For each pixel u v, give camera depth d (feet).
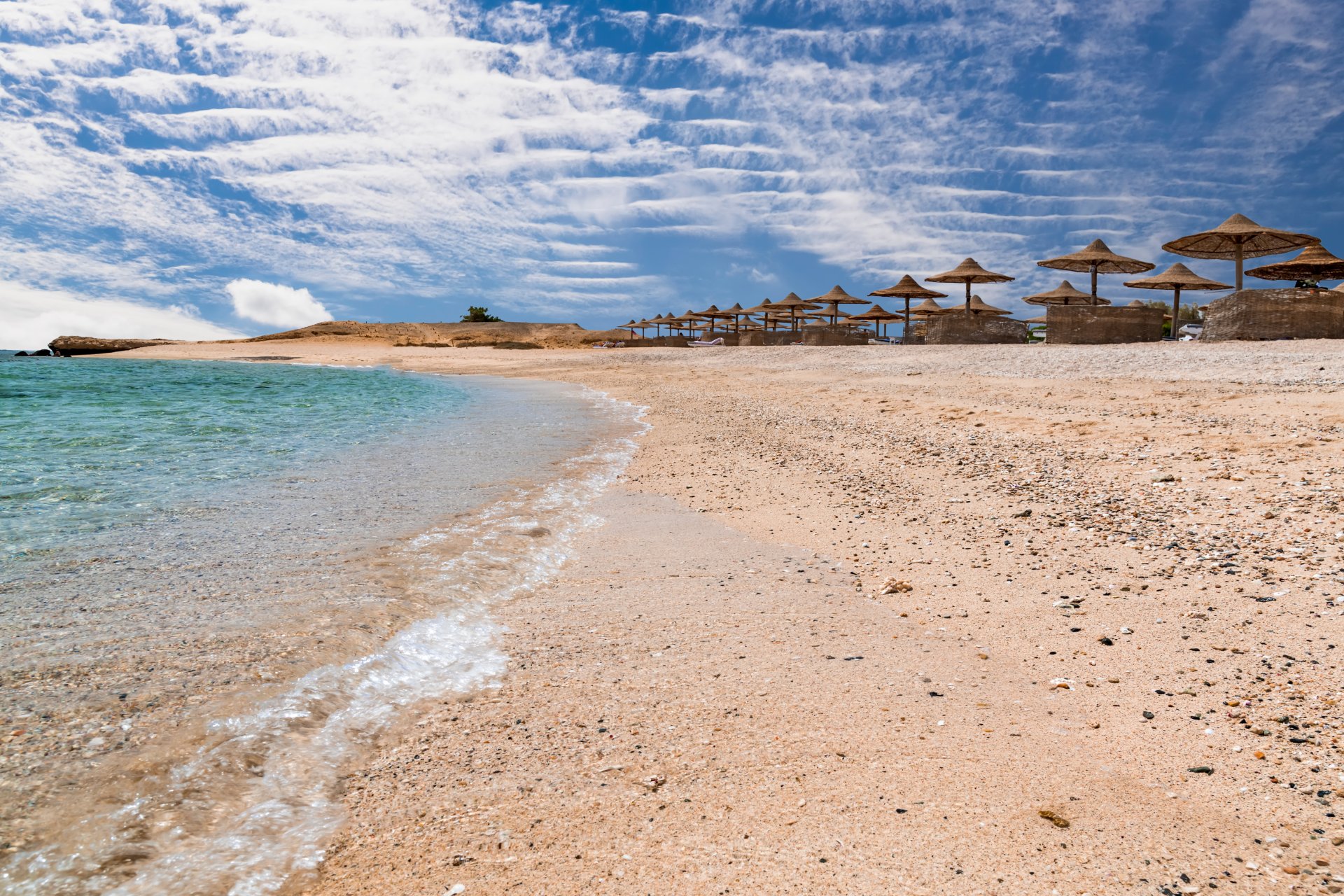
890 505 26.55
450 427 50.24
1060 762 10.56
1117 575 18.02
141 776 9.86
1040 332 158.61
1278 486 23.52
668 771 10.48
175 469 32.53
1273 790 9.62
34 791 9.41
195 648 13.75
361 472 32.32
